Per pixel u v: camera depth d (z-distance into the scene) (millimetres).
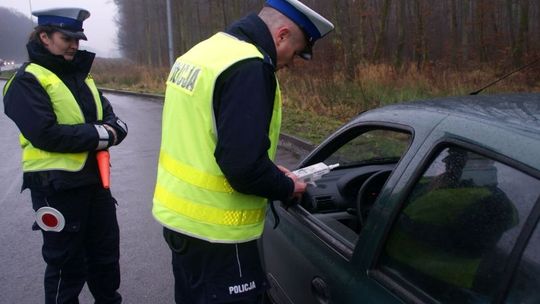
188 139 1872
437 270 1517
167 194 1957
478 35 21484
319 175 2182
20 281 3998
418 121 1799
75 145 2627
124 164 8070
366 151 2627
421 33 23000
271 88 1783
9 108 2588
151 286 3896
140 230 5027
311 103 12344
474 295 1380
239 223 1889
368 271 1741
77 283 2904
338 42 14742
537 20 25734
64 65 2713
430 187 1611
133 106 18000
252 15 1917
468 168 1492
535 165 1276
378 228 1746
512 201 1342
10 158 8844
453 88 11930
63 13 2627
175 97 1946
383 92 12242
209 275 1953
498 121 1499
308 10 1871
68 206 2744
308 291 2131
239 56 1734
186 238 1964
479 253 1407
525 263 1265
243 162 1666
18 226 5234
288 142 9469
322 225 2236
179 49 33656
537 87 10992
